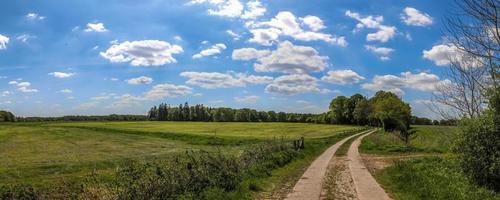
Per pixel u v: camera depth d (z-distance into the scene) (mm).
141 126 118875
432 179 17547
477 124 16812
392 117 96062
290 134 90188
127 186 12680
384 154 38719
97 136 79500
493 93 16672
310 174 23125
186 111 185875
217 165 18266
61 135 78625
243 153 25062
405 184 17562
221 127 116250
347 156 36438
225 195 15039
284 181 20203
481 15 14617
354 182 19891
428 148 41625
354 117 148875
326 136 83125
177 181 14406
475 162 16438
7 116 166375
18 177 26922
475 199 13758
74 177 25547
